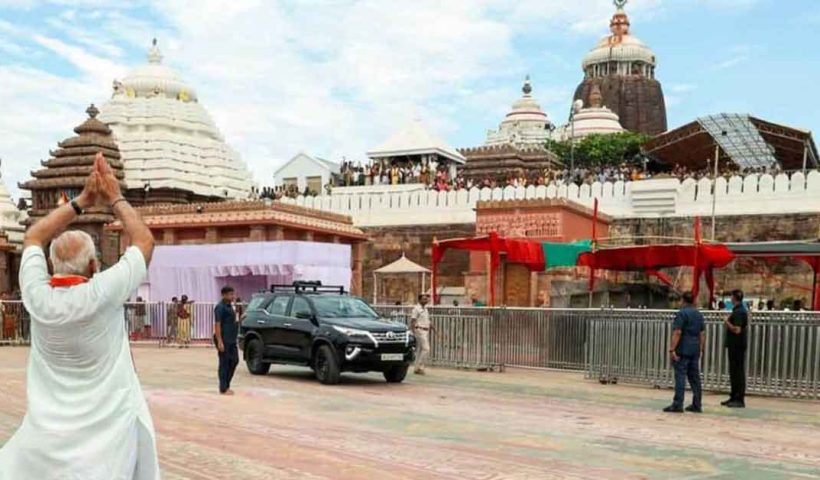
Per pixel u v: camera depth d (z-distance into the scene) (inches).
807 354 587.8
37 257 157.9
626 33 3432.6
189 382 650.2
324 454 362.0
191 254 1096.2
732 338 558.3
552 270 1088.2
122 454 149.9
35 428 148.3
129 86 1948.8
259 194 1979.6
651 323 665.6
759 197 1235.9
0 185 1860.2
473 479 316.5
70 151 1616.6
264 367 729.6
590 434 429.7
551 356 767.7
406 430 431.2
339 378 658.8
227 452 365.1
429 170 1883.6
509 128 2901.1
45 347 149.3
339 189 1838.1
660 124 3223.4
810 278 1165.7
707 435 434.6
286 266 1030.4
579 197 1380.4
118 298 152.2
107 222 1359.5
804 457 377.7
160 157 1793.8
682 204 1295.5
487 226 1168.8
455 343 810.8
